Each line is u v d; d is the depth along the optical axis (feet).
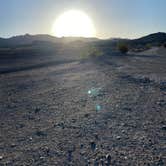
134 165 21.44
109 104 42.75
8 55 258.37
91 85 63.57
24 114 40.65
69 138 28.60
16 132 31.96
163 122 32.22
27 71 117.91
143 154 23.40
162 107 39.24
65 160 23.12
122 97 47.26
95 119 35.01
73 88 61.67
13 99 53.78
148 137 27.45
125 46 234.58
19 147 26.94
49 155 24.44
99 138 27.96
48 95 55.36
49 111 41.52
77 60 168.04
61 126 33.12
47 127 33.12
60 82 73.72
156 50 295.28
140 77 70.18
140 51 295.69
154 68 99.09
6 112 42.83
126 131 29.63
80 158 23.34
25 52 315.58
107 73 84.69
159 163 21.56
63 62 160.66
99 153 24.14
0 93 62.44
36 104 47.37
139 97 46.55
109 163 22.02
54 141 27.99
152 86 56.29
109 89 55.93
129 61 139.74
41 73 103.81
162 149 24.30
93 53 186.80
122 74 79.30
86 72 93.81
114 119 34.47
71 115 38.04
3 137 30.37
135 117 34.88
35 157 24.18
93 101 46.06
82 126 32.45
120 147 25.25
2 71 126.93
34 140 28.76
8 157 24.56
